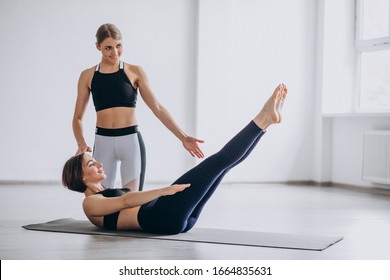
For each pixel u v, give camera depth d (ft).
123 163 17.33
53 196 24.58
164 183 30.89
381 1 29.94
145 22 30.68
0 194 24.90
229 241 14.69
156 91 30.91
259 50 31.91
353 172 30.32
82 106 17.62
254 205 22.74
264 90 31.99
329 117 31.81
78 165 15.66
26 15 29.27
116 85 17.08
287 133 32.35
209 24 30.96
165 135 31.07
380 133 28.14
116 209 15.08
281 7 32.14
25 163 29.43
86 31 29.94
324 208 22.15
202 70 30.94
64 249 13.58
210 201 23.79
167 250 13.57
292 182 32.48
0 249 13.57
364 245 14.76
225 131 31.27
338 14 31.71
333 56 31.76
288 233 16.37
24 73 29.30
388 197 26.30
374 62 30.63
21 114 29.32
